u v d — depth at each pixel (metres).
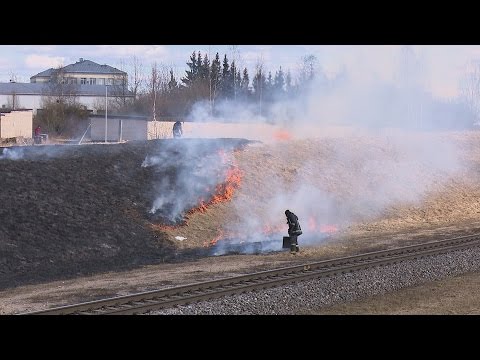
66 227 28.52
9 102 112.75
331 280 20.86
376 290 21.58
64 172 33.00
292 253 28.34
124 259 26.83
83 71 143.50
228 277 21.09
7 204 28.52
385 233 35.34
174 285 21.27
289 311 18.61
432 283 23.34
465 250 27.62
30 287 21.33
